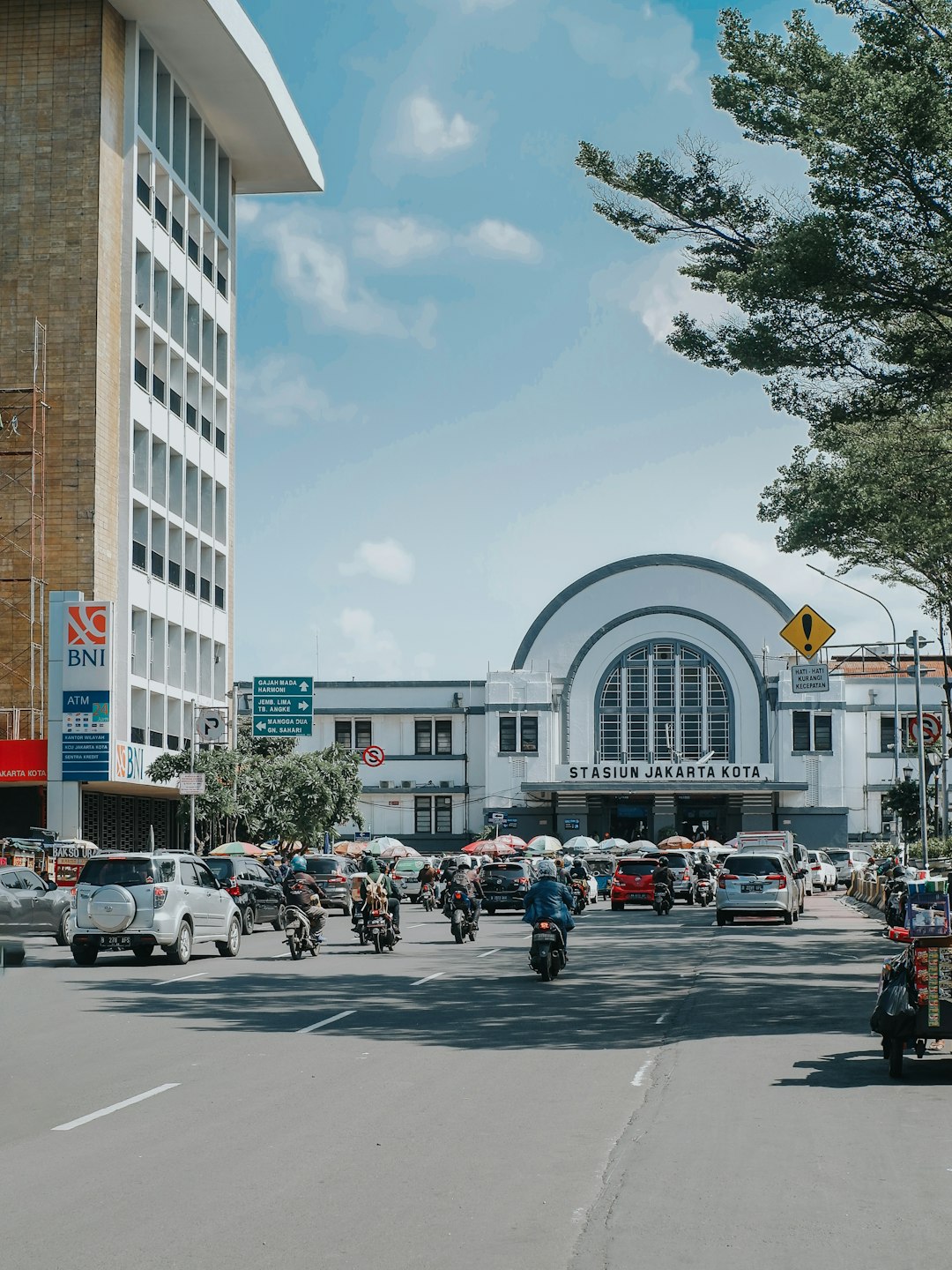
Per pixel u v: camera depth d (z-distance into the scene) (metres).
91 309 45.12
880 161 21.61
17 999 19.66
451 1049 14.88
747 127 23.27
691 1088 12.17
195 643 53.84
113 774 43.72
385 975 23.72
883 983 13.09
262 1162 9.26
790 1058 13.95
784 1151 9.50
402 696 89.56
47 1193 8.41
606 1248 7.15
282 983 22.09
